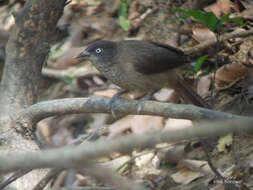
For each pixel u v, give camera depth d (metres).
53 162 3.63
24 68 9.38
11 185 8.41
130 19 13.29
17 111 9.23
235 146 8.84
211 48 10.77
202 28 11.09
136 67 8.74
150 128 10.19
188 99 9.30
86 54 9.14
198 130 4.03
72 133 12.54
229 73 10.14
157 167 9.70
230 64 10.19
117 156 10.34
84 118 12.80
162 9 12.87
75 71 13.70
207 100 10.20
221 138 9.04
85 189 9.71
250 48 10.55
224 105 9.86
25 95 9.41
